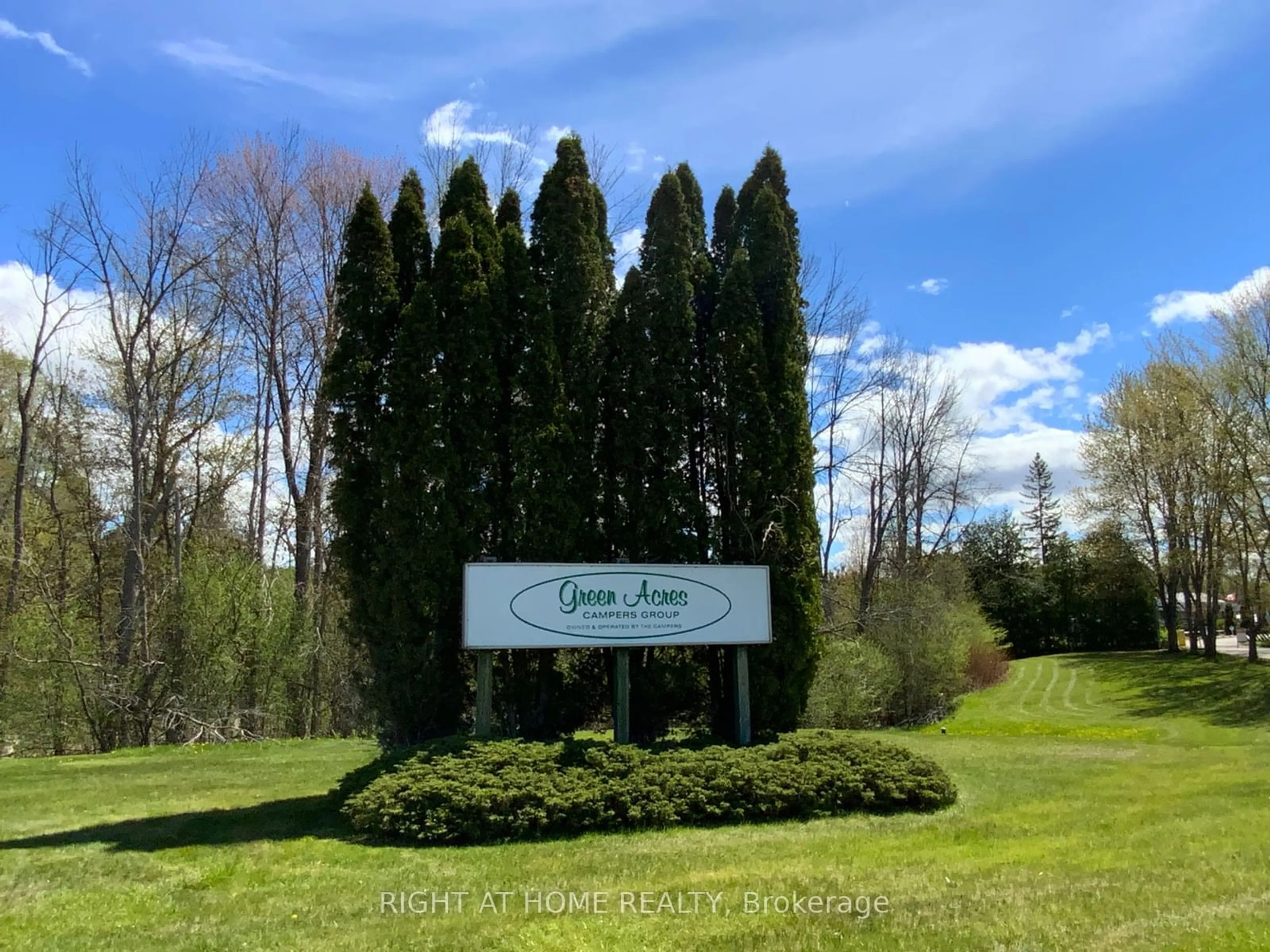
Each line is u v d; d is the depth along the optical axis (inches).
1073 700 1118.4
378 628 416.8
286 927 213.9
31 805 400.8
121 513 846.5
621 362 473.4
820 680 858.1
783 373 486.6
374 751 606.5
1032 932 189.0
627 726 414.6
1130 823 316.8
